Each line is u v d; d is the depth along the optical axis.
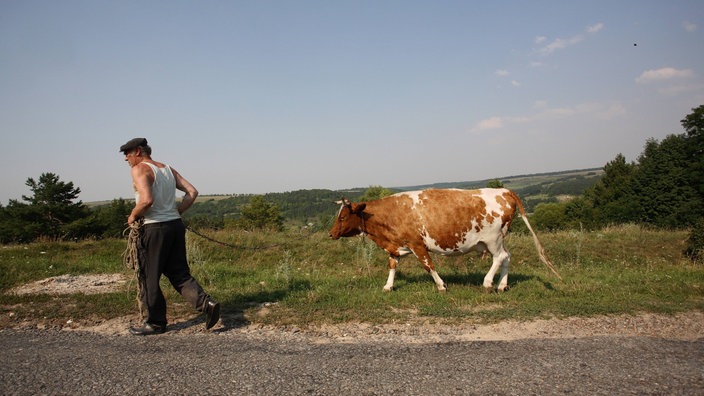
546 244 14.22
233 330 5.90
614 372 4.25
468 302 7.37
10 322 6.27
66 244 14.53
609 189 50.16
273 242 14.40
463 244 8.38
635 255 13.60
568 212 57.25
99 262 11.95
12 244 15.40
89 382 4.03
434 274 8.45
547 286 8.66
